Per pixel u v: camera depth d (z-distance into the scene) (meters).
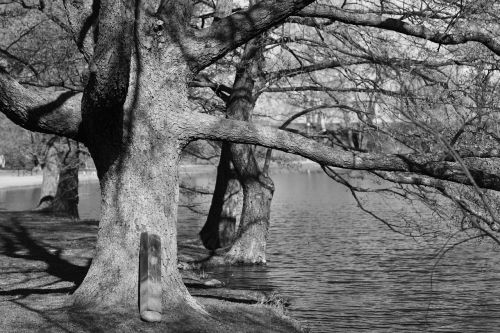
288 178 86.56
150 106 9.14
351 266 20.25
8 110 8.97
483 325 13.24
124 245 9.12
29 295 10.13
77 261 15.66
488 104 10.05
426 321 13.05
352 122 16.78
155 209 9.22
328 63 15.79
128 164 9.16
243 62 17.95
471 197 9.66
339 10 10.45
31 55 18.75
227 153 22.75
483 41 10.25
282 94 20.98
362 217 35.94
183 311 9.12
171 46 9.17
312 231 30.38
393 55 13.13
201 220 33.88
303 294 15.97
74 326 8.34
